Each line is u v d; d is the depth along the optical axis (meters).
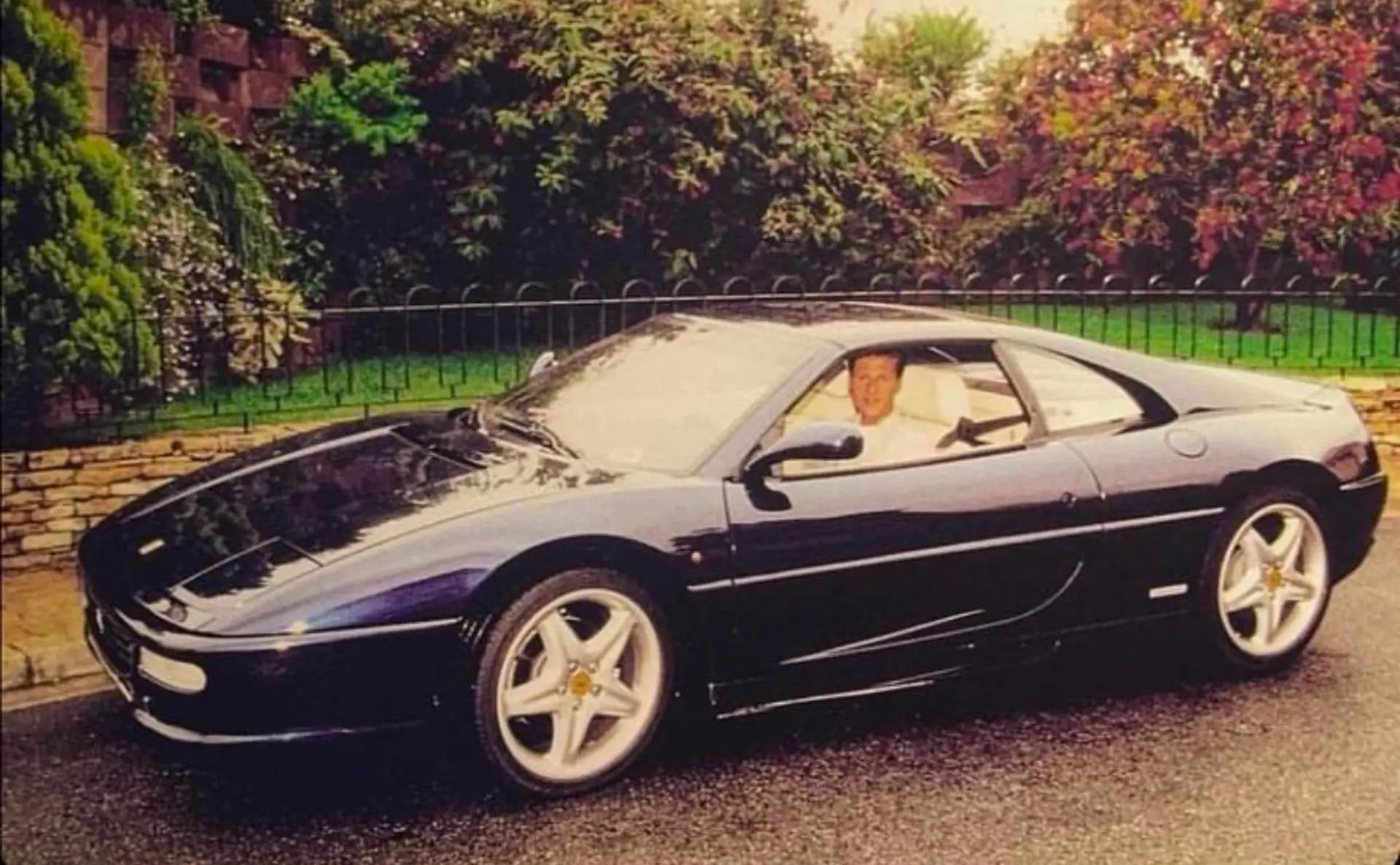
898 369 3.54
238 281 4.00
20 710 3.35
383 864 2.85
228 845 2.87
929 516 3.40
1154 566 3.72
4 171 3.58
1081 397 3.76
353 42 4.18
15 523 3.76
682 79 4.45
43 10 3.60
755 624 3.23
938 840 3.09
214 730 2.74
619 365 3.76
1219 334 5.13
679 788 3.21
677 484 3.20
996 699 3.79
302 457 3.46
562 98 4.32
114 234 3.78
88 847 2.85
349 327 4.14
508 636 2.96
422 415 3.88
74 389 3.82
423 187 4.26
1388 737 3.64
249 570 2.89
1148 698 3.82
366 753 2.88
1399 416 5.17
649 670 3.14
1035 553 3.54
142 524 3.20
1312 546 3.97
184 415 3.94
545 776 3.05
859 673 3.40
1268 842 3.16
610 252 4.44
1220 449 3.82
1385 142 5.18
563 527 3.01
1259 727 3.68
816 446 3.18
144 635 2.80
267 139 4.09
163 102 3.91
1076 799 3.30
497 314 4.27
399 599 2.85
